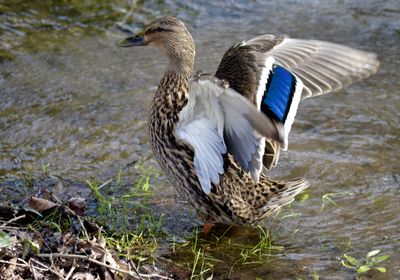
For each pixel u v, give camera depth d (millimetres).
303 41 9609
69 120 12508
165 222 10047
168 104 9789
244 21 16000
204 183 8984
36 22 15609
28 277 8336
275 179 10953
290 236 9781
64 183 10773
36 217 9695
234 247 9602
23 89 13414
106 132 12203
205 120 8828
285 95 8578
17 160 11344
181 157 9578
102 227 9672
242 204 9641
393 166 11312
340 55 9336
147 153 11688
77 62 14414
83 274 8453
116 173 11102
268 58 9023
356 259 9227
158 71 14227
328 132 12266
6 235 8594
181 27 10125
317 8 16453
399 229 9852
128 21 15820
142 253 9312
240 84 8875
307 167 11266
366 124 12500
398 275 8922
